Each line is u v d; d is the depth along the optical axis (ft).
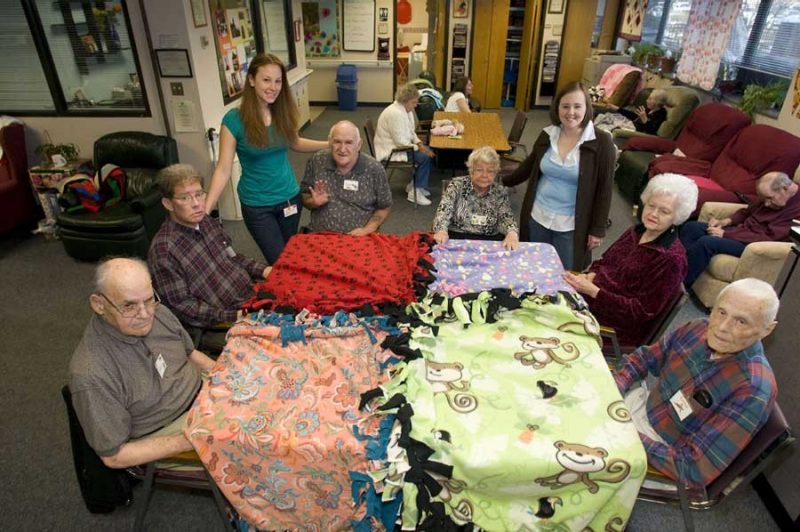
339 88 26.40
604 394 4.30
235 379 4.43
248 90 7.27
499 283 5.88
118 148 11.80
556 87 26.48
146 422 4.74
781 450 3.91
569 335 5.05
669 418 4.76
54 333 8.95
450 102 17.61
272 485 4.07
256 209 8.14
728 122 12.82
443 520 3.75
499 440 3.79
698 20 15.93
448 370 4.52
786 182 9.16
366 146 20.10
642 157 14.53
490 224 8.38
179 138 12.39
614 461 3.66
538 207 8.23
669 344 5.02
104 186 11.16
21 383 7.73
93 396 4.16
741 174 11.53
